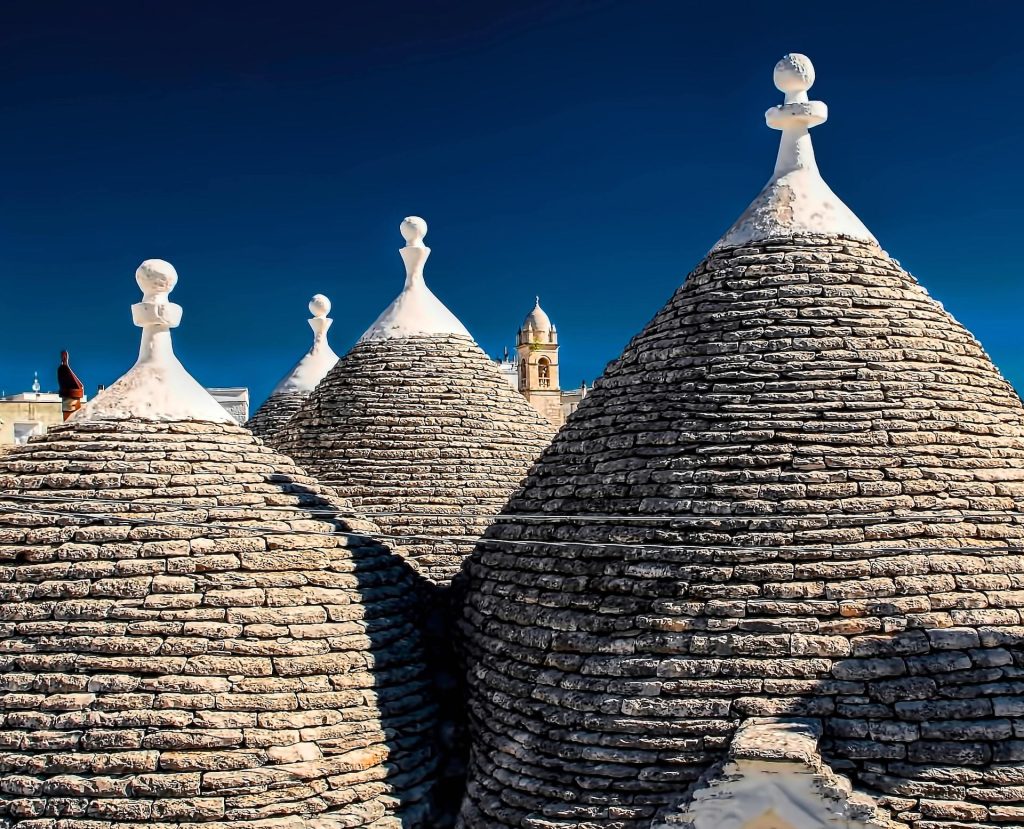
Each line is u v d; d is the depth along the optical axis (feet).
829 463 34.42
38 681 34.35
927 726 30.53
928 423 35.50
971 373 37.88
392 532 52.60
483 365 59.88
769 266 38.55
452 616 42.11
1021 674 31.27
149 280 41.50
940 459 35.04
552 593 36.11
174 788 33.06
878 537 33.22
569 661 34.12
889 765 30.22
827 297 37.60
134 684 34.27
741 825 29.68
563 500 38.14
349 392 57.88
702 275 39.75
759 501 34.01
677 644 32.53
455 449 55.57
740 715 31.24
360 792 34.88
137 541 36.63
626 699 32.37
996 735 30.35
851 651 31.50
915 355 36.96
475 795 34.68
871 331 36.99
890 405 35.60
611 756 31.99
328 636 36.76
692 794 30.30
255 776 33.55
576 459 38.88
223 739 33.76
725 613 32.55
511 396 59.77
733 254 39.52
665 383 37.65
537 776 33.01
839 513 33.63
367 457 55.11
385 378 57.82
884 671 31.22
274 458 42.04
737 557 33.19
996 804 29.71
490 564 40.24
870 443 34.81
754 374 36.29
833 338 36.70
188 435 40.16
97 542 36.47
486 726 35.86
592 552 35.88
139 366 41.55
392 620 39.24
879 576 32.48
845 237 39.37
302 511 39.68
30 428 117.29
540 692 34.37
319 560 38.42
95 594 35.63
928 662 31.24
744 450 35.04
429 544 51.55
